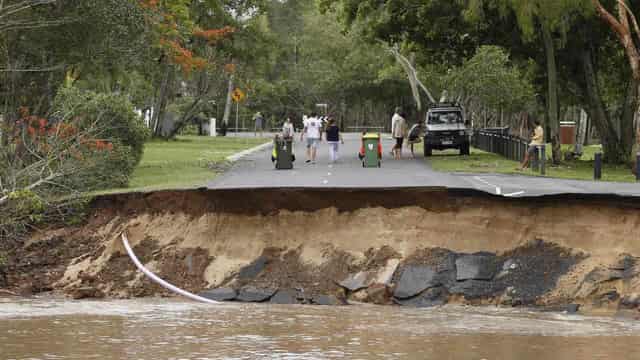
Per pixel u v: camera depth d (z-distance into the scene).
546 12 56.38
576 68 68.62
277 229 36.00
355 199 35.78
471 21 61.78
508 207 34.31
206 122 136.38
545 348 24.45
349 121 160.88
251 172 53.78
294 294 33.25
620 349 24.44
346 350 24.17
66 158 42.62
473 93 102.12
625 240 32.34
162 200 37.84
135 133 49.56
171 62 69.25
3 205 38.03
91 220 38.62
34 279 35.66
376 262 34.03
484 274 32.69
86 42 51.53
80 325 27.45
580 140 83.88
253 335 26.12
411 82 114.81
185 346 24.50
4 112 48.44
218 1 96.88
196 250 35.97
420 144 93.06
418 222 34.94
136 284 34.66
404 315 29.86
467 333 26.56
